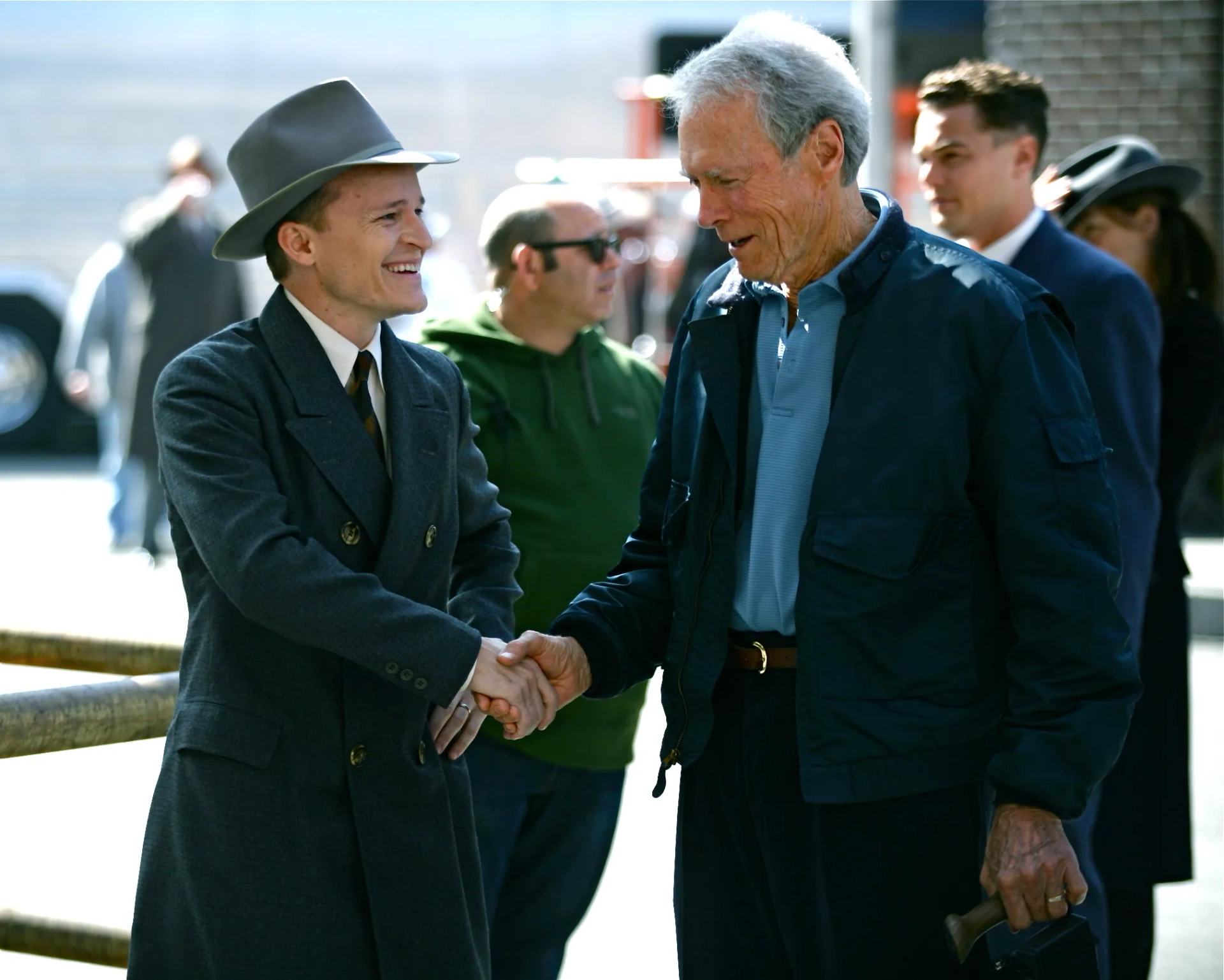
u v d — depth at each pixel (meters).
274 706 3.54
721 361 3.70
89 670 4.33
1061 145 12.74
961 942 3.29
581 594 4.02
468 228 15.77
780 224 3.51
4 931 4.48
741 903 3.74
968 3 14.34
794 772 3.58
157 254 13.12
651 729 9.36
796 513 3.57
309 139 3.58
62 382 18.25
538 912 5.04
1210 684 9.98
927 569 3.43
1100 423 4.92
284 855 3.52
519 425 4.95
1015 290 3.48
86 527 14.70
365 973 3.59
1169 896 6.79
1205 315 5.71
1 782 8.32
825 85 3.47
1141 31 12.55
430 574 3.72
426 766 3.70
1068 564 3.34
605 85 15.66
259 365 3.60
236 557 3.41
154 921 3.62
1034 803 3.30
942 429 3.40
